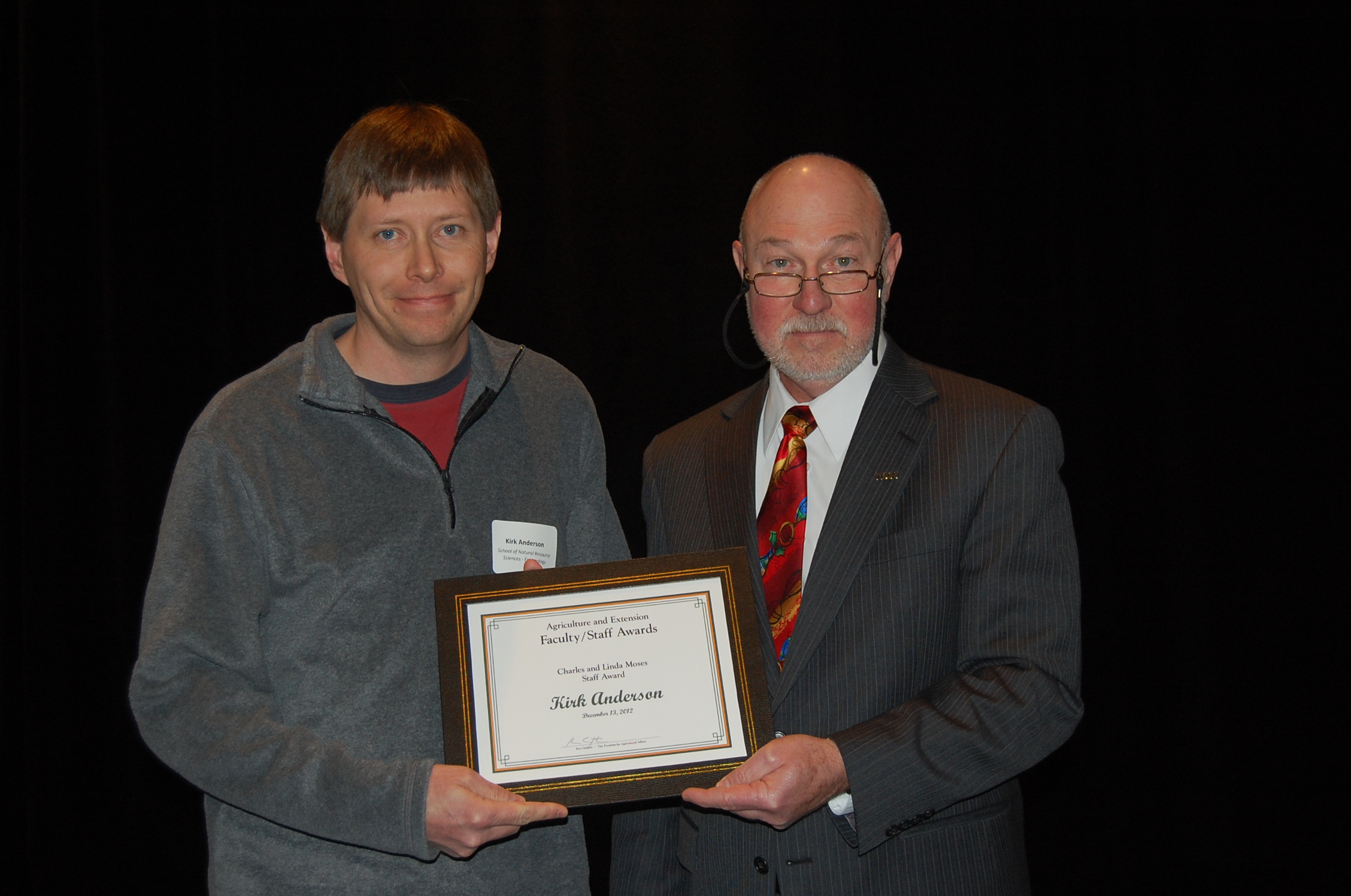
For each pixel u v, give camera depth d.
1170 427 3.20
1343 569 2.96
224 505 1.42
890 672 1.57
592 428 1.77
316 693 1.43
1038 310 3.24
